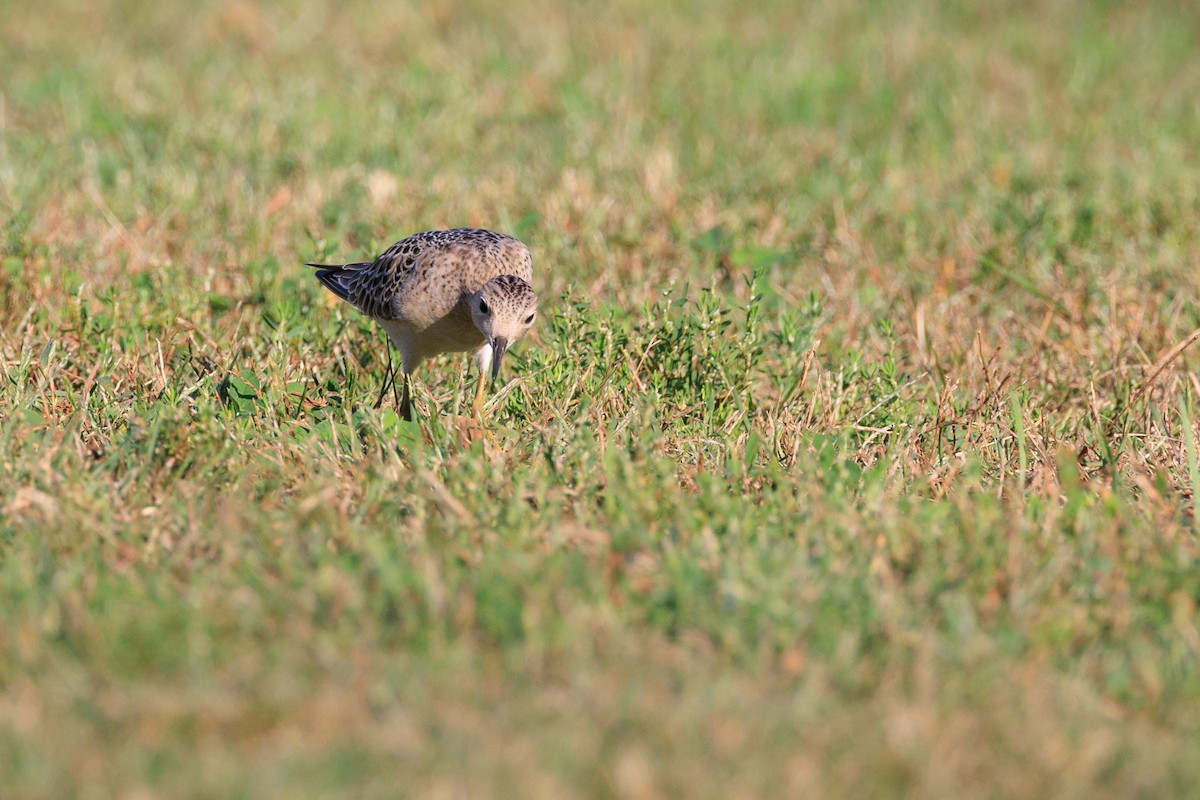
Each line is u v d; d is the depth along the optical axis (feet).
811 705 43.75
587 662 45.62
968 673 45.91
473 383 71.97
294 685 44.21
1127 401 71.92
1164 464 65.67
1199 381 74.79
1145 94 141.79
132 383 69.77
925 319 83.87
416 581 49.19
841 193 107.76
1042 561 52.75
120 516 55.42
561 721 43.06
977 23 169.37
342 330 78.07
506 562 50.80
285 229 96.02
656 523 55.72
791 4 175.11
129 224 96.07
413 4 168.66
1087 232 98.17
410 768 41.09
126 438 60.59
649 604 49.32
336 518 55.06
